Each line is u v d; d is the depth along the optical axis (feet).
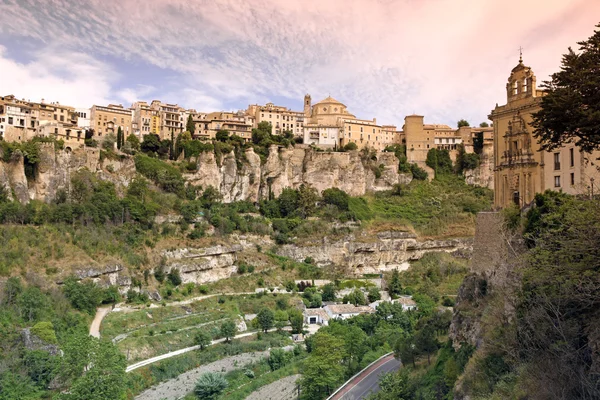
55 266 319.47
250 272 454.81
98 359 210.79
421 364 217.36
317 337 261.03
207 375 253.65
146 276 375.45
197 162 527.40
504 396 116.98
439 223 560.61
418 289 437.99
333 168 598.75
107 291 336.70
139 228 413.80
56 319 272.51
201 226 457.27
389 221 562.25
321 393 236.84
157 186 484.33
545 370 107.55
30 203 367.86
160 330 313.53
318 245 508.12
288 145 602.44
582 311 109.60
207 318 348.79
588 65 102.89
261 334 338.95
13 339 242.37
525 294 124.57
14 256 304.30
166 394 246.06
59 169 400.88
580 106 103.19
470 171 634.02
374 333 333.62
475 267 179.93
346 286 458.50
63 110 490.49
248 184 559.38
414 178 640.58
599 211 100.73
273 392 253.65
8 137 418.31
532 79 175.22
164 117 604.90
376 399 187.11
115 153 467.11
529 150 173.47
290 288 438.40
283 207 554.46
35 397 219.20
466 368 151.43
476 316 167.63
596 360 98.27
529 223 143.95
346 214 554.05
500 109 188.75
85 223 379.55
